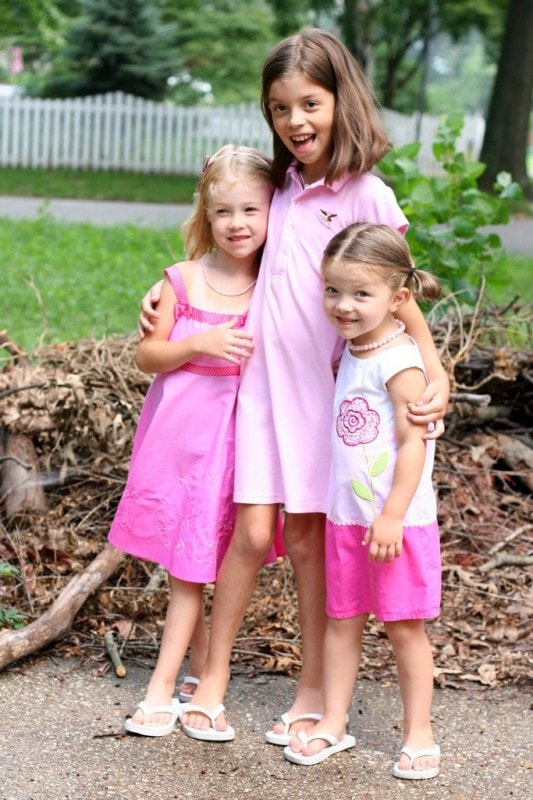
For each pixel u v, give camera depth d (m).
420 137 24.47
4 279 8.72
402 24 27.77
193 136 22.22
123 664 3.47
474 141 27.95
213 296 3.14
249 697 3.29
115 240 11.64
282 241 3.02
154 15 26.05
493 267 5.59
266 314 3.02
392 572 2.84
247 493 3.02
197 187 3.16
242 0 33.38
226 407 3.09
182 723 3.06
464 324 5.05
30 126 21.72
